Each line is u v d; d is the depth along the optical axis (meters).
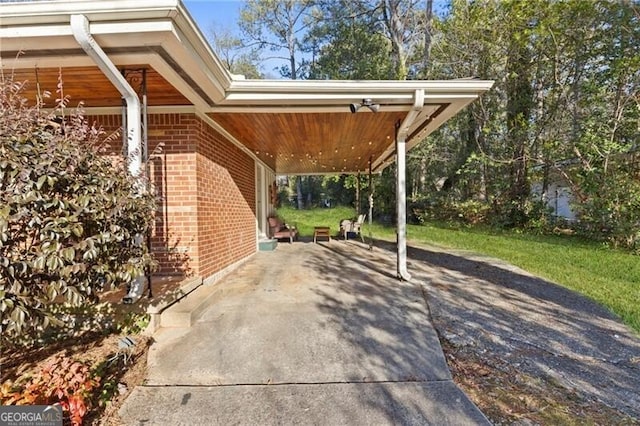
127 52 2.87
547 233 10.91
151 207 2.79
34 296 1.83
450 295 4.43
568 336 3.23
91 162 2.29
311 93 4.11
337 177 20.88
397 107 4.46
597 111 9.08
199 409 2.15
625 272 5.93
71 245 2.01
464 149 14.06
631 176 8.45
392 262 6.89
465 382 2.46
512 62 11.12
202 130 4.66
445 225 13.98
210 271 4.92
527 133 11.02
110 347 2.69
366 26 17.25
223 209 5.62
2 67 3.02
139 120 3.21
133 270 2.40
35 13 2.56
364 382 2.45
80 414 1.75
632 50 8.45
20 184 1.76
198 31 2.84
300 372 2.56
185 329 3.24
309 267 6.36
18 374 2.21
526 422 2.03
